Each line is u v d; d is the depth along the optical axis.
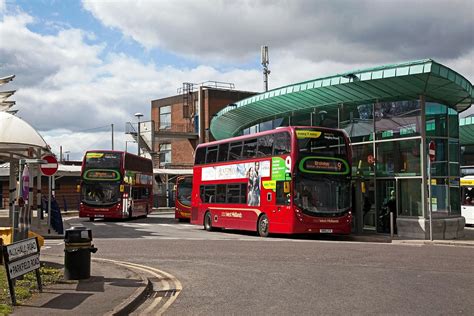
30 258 9.36
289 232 21.61
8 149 26.45
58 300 8.97
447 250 17.25
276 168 22.75
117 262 14.63
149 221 37.09
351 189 24.34
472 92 23.20
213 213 27.28
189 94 73.00
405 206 23.38
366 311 8.13
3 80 27.53
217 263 14.28
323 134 22.52
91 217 36.94
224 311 8.35
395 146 23.88
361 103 25.53
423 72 20.09
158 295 9.94
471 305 8.51
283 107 28.80
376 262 14.06
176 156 74.75
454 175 23.98
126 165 36.00
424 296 9.29
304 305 8.67
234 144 26.19
